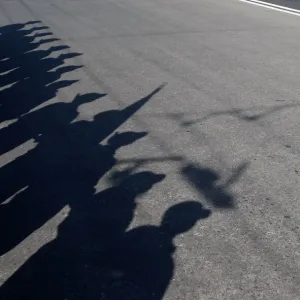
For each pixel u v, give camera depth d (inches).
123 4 679.7
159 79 351.6
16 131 270.5
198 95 318.3
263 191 209.2
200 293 154.8
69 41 466.3
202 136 259.4
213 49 430.6
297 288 156.7
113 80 350.9
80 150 247.0
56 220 191.8
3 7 662.5
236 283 158.9
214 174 222.5
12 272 165.0
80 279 161.2
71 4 684.1
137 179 219.1
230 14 592.1
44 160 237.9
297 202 201.3
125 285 158.2
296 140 253.8
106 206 199.9
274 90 326.3
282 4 657.6
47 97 318.3
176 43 453.4
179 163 232.5
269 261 168.6
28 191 211.6
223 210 196.2
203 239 179.5
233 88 330.6
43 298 153.6
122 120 281.3
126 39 471.8
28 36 486.6
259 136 258.4
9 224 189.8
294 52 418.3
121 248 175.3
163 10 628.7
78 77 358.0
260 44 446.3
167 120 280.1
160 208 198.1
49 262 169.2
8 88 337.1
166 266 166.2
